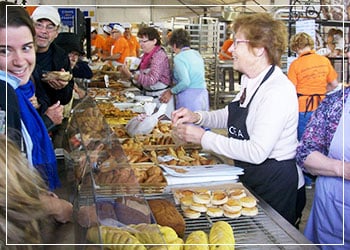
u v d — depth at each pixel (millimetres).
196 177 1684
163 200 1444
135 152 2094
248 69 1831
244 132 1860
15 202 719
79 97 3920
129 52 7656
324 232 1629
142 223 1064
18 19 1410
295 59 4125
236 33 1845
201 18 8867
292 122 1786
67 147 1953
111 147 1714
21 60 1437
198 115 2309
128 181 1312
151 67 4660
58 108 2322
